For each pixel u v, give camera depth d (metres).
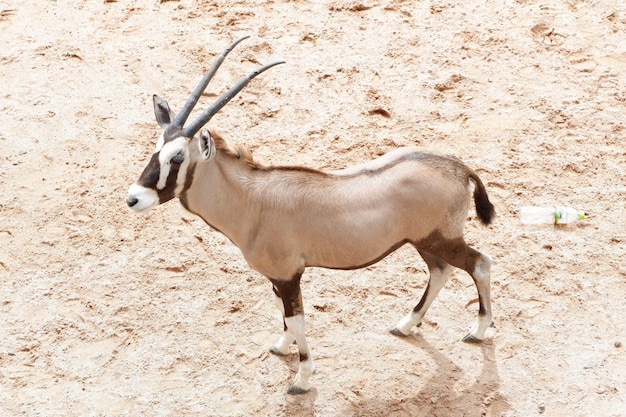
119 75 39.53
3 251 30.94
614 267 30.36
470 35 42.12
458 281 29.80
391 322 28.34
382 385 26.09
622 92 38.81
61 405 25.52
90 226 32.06
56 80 39.22
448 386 26.03
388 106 37.81
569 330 28.00
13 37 42.00
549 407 25.38
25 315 28.53
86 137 36.09
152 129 36.66
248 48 41.06
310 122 37.03
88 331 28.03
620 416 25.03
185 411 25.39
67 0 44.72
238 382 26.34
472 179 25.05
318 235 23.72
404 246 31.28
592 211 32.69
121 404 25.58
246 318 28.61
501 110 37.72
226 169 23.47
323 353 27.22
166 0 44.62
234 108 37.72
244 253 24.45
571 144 35.91
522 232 31.75
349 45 41.59
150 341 27.73
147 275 30.12
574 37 42.12
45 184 33.81
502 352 27.22
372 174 24.05
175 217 32.50
